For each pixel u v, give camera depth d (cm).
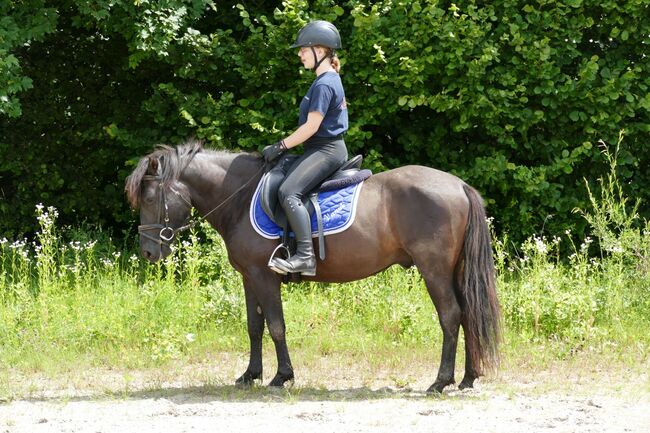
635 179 1239
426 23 1094
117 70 1280
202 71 1185
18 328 933
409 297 995
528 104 1181
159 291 986
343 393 741
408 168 741
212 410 664
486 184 1176
